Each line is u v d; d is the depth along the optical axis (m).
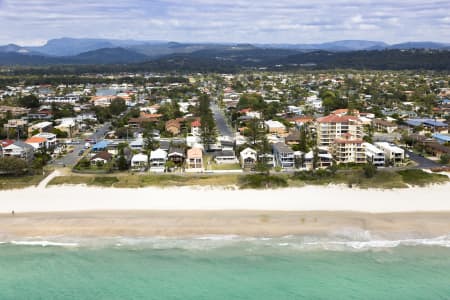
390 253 68.56
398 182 97.12
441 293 59.50
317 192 92.75
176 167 116.00
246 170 111.88
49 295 60.19
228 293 59.59
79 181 100.06
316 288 60.69
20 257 68.56
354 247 70.19
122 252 69.62
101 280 62.97
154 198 90.56
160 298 59.06
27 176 105.31
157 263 66.81
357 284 61.44
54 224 78.62
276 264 66.12
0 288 61.41
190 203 87.94
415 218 80.44
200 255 68.50
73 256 68.81
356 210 84.25
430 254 68.19
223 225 77.62
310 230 75.56
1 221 80.19
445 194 91.44
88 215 82.62
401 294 59.44
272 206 86.12
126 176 105.56
